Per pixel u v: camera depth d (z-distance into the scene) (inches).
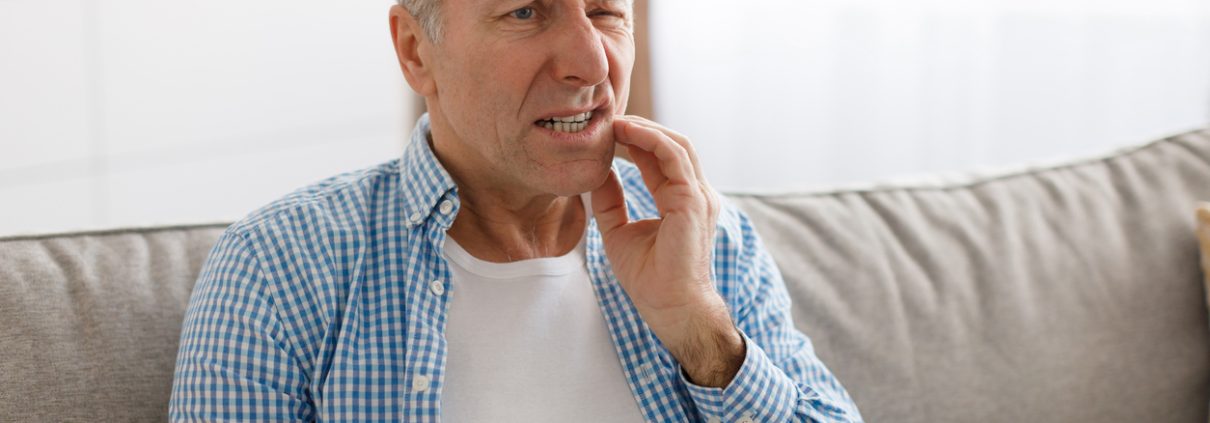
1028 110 117.5
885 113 121.6
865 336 61.4
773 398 49.6
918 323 62.6
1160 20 113.1
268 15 109.3
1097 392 63.5
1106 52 114.7
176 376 46.1
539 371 49.6
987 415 61.7
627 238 50.9
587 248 53.3
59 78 96.4
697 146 125.2
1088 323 64.7
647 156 50.8
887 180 69.5
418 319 47.6
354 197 50.5
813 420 51.0
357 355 47.0
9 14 92.6
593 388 50.4
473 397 48.1
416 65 49.3
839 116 122.6
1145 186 69.7
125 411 49.3
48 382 48.1
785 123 124.0
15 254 50.8
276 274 46.6
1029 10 116.3
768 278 57.3
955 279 64.2
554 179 46.7
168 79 103.7
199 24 105.1
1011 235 66.5
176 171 104.8
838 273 62.7
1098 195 69.3
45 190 96.0
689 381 50.4
